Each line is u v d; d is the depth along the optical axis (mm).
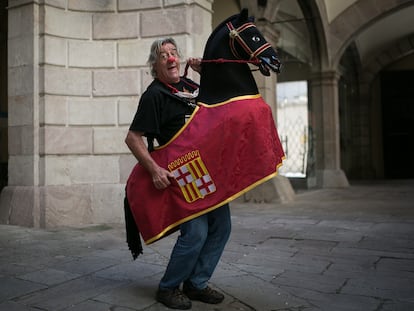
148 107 2641
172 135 2725
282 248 4422
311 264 3773
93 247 4512
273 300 2854
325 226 5750
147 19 6070
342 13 12547
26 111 6008
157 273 3498
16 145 6125
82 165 6086
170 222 2633
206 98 2674
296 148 18688
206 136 2555
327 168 13031
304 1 11414
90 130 6121
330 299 2869
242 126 2518
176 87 2850
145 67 6090
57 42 5996
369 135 17625
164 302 2738
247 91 2613
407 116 17578
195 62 2842
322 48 12664
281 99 19078
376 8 12180
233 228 5629
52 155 5930
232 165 2518
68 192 5953
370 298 2883
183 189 2596
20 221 5922
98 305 2750
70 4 6078
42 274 3475
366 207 7805
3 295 2955
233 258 3988
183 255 2631
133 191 2703
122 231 5441
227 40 2619
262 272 3512
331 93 12953
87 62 6137
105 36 6160
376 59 17250
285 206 7980
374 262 3844
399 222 6047
